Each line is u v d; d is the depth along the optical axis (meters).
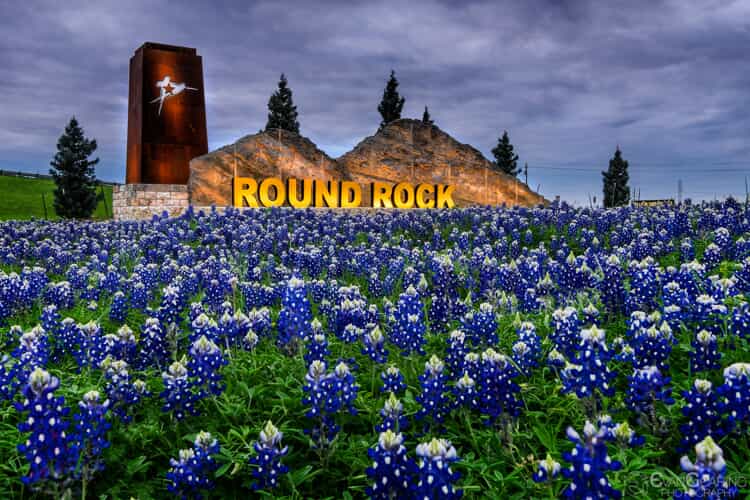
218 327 7.21
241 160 33.09
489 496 4.69
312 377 5.24
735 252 11.71
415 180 38.25
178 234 19.80
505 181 40.00
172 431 5.59
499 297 9.88
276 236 19.47
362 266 13.97
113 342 6.71
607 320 8.47
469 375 6.17
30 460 4.19
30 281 10.91
